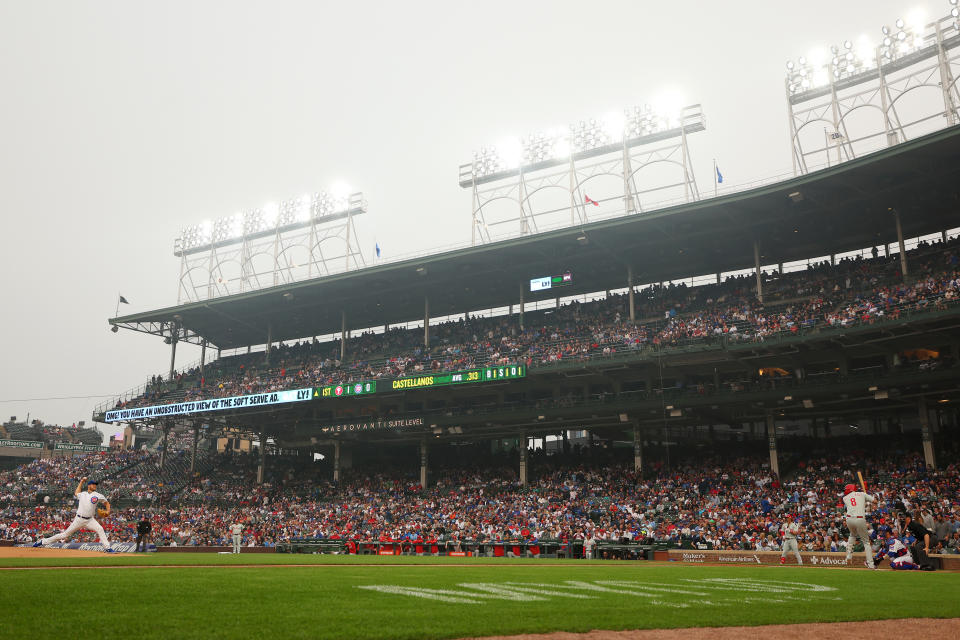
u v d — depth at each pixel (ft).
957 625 30.17
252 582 42.73
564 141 198.08
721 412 170.71
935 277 142.82
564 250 188.14
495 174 206.28
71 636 22.40
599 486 170.81
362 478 212.43
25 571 49.98
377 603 32.45
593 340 179.52
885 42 155.94
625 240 180.04
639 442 172.96
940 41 147.64
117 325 251.60
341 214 236.63
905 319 132.57
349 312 242.58
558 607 32.17
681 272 200.85
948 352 144.46
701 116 182.19
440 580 47.73
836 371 156.87
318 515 190.39
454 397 201.77
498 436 200.23
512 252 190.08
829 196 153.99
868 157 136.67
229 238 253.44
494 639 24.44
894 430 158.10
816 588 45.37
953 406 149.89
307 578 47.75
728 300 177.68
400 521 176.14
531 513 163.53
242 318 248.32
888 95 154.30
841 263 171.42
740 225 167.32
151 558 81.46
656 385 177.88
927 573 64.80
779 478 154.10
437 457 213.87
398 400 208.23
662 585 45.96
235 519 193.36
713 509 146.00
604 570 67.77
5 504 217.36
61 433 376.68
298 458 243.81
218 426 232.53
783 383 152.76
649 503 156.25
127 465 245.45
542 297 221.25
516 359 183.83
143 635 22.95
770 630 28.09
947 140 128.26
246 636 23.22
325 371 219.20
